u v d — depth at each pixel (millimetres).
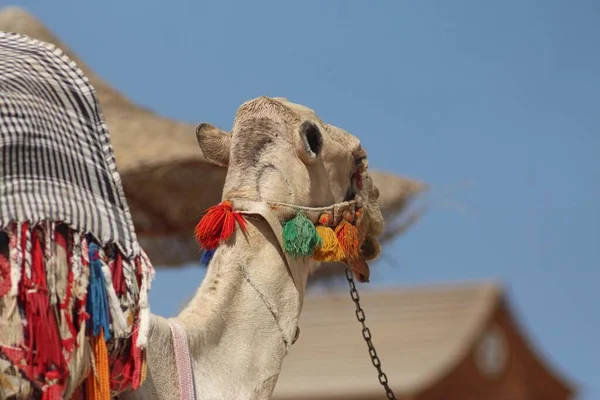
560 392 49562
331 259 9586
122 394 8266
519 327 47531
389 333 45156
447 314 46250
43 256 7582
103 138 8391
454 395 43594
